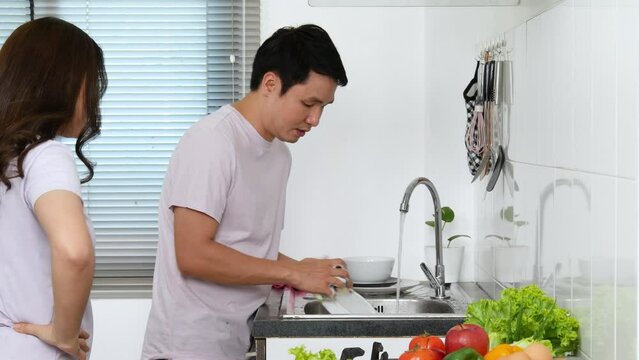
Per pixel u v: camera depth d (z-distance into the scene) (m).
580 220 1.80
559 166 1.97
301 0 3.26
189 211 2.12
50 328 1.58
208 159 2.12
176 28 3.41
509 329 1.78
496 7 2.68
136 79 3.42
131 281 3.41
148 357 2.27
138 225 3.44
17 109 1.57
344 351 2.16
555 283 2.00
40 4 3.40
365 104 3.25
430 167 3.15
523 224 2.33
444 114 3.09
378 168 3.26
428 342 1.56
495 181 2.61
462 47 3.04
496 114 2.67
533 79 2.22
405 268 3.25
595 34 1.70
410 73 3.24
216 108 3.42
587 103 1.75
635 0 1.47
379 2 2.47
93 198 3.43
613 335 1.59
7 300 1.61
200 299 2.22
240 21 3.39
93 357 3.32
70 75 1.60
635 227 1.47
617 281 1.57
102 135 3.42
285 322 2.16
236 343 2.28
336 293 2.43
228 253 2.16
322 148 3.25
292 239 3.27
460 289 2.87
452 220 3.02
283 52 2.15
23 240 1.59
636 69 1.47
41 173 1.53
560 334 1.80
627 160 1.51
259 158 2.26
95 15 3.41
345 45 3.24
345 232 3.27
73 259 1.48
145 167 3.44
